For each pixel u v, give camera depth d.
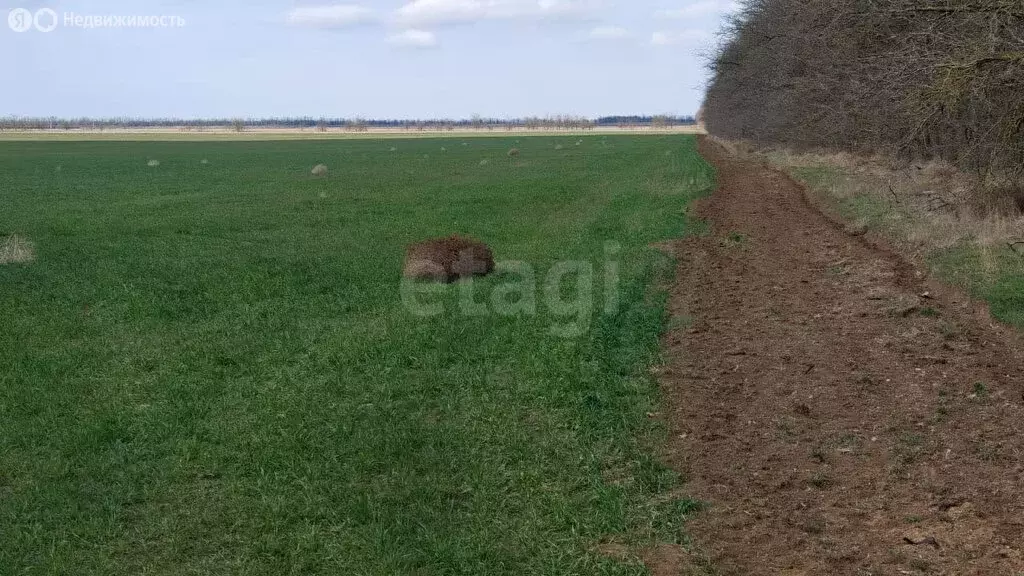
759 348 9.04
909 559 4.95
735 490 5.91
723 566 4.96
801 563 4.96
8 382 8.23
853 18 19.09
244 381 8.23
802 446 6.57
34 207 25.12
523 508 5.70
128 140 103.88
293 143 91.06
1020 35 13.65
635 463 6.32
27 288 12.32
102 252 15.77
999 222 13.06
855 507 5.62
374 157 55.59
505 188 28.42
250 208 23.67
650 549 5.19
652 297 11.34
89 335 9.96
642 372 8.30
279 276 13.02
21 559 5.17
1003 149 14.12
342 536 5.35
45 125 187.62
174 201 26.34
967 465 6.11
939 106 13.87
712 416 7.21
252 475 6.23
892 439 6.60
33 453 6.68
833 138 30.09
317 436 6.78
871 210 17.86
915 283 11.58
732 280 12.40
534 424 7.02
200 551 5.27
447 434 6.80
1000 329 9.15
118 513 5.70
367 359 8.70
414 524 5.46
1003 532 5.19
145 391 7.93
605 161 45.19
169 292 11.98
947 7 14.16
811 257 14.04
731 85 53.72
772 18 36.41
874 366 8.27
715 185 27.45
